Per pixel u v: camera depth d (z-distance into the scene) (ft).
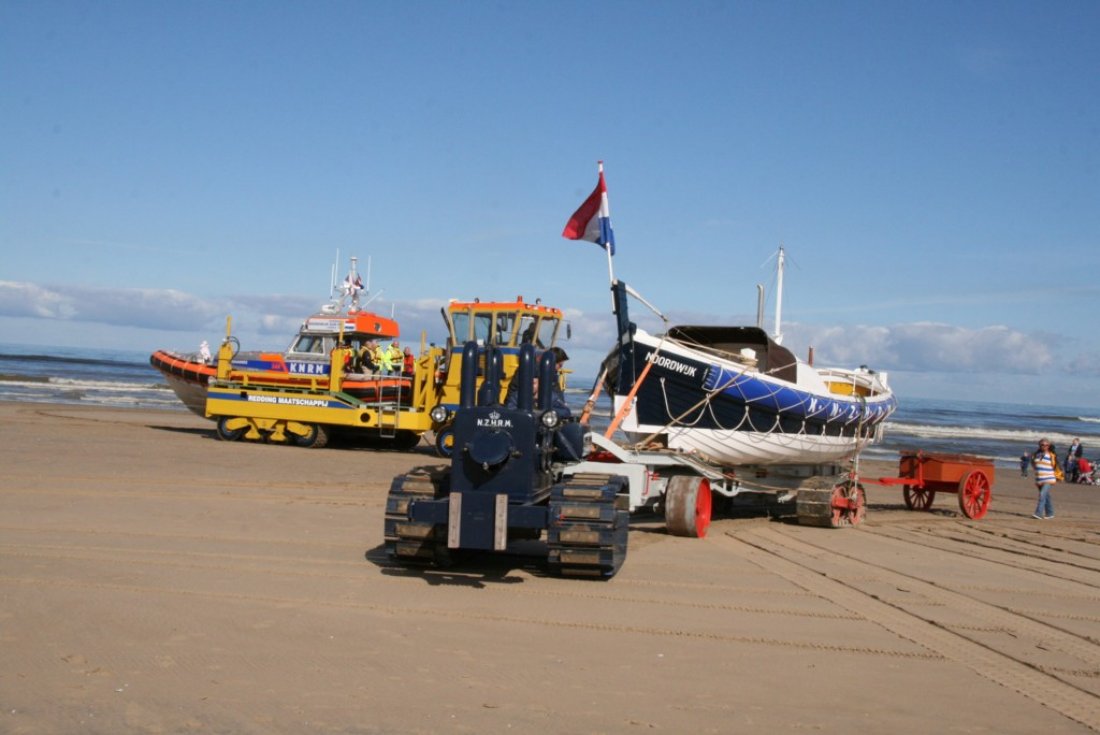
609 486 31.71
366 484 57.57
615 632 25.73
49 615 24.64
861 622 28.14
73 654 21.71
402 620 25.96
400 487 31.96
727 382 47.70
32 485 47.62
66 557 31.55
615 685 21.26
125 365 295.48
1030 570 39.42
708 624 27.02
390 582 30.48
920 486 61.26
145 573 29.84
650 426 48.78
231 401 83.61
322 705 19.25
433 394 82.17
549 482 33.40
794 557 39.29
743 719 19.44
